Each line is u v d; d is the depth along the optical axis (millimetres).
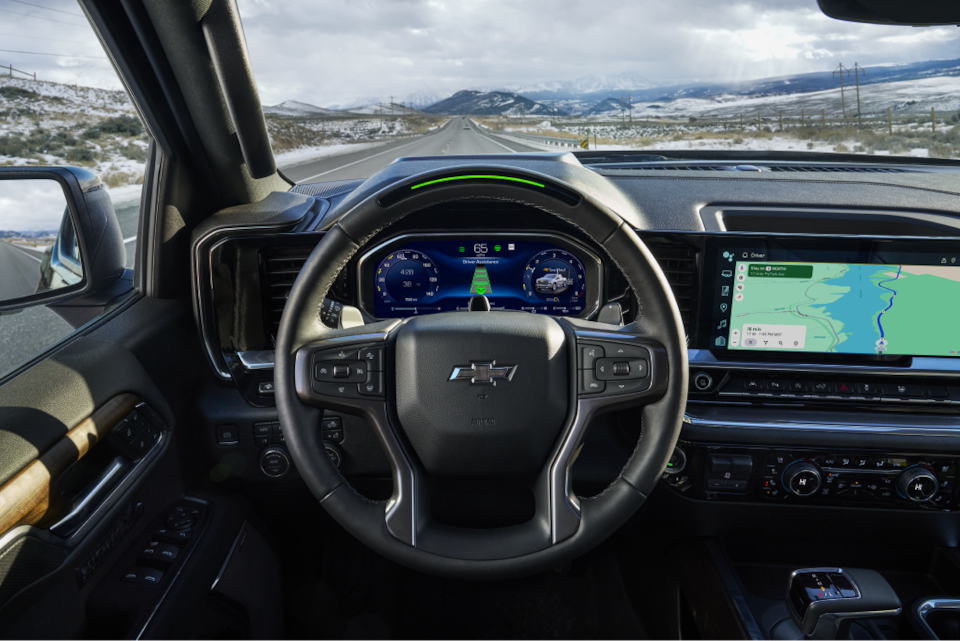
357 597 2055
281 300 1807
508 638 1973
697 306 1666
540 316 1178
